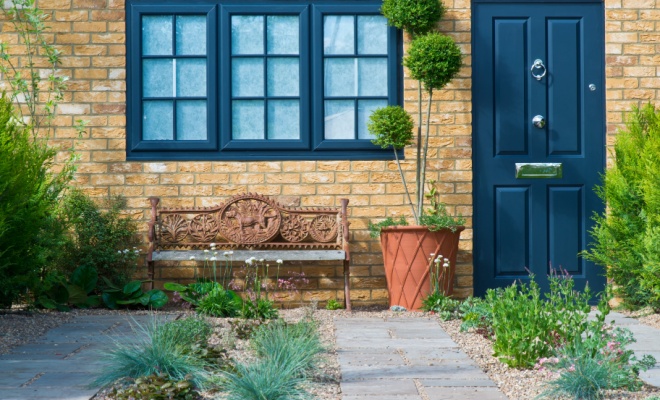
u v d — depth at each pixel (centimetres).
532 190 775
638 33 773
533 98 776
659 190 654
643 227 694
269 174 767
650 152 685
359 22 775
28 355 502
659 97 772
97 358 490
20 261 638
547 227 774
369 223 758
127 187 766
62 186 708
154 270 759
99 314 675
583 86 777
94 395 402
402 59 746
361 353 513
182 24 774
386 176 768
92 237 731
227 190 768
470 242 765
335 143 769
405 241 714
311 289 764
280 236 752
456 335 581
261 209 738
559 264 775
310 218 770
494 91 775
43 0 766
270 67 776
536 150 776
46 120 763
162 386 384
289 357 439
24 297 678
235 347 516
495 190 775
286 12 771
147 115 775
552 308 488
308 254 729
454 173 767
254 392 384
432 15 733
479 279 771
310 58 774
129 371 427
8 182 598
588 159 777
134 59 771
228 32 772
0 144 609
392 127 712
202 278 752
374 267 765
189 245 738
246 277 720
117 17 768
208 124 770
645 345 550
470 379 439
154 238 733
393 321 648
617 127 771
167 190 767
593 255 730
